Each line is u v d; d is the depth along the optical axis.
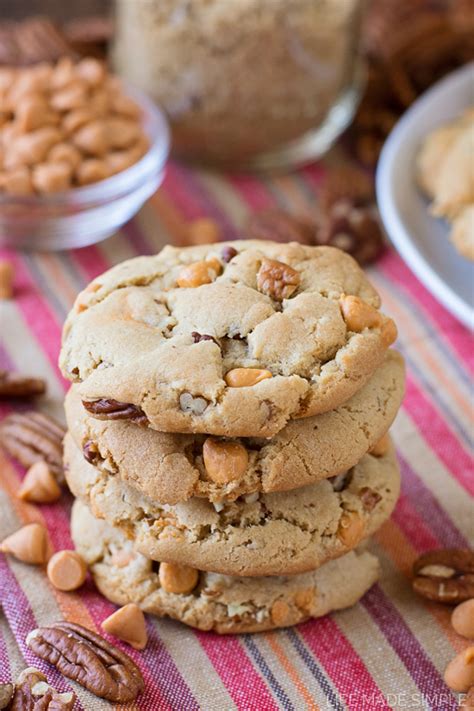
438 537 0.47
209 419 0.39
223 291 0.41
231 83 0.57
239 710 0.42
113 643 0.43
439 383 0.52
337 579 0.44
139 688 0.42
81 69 0.56
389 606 0.45
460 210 0.56
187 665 0.43
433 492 0.48
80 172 0.54
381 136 0.62
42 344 0.52
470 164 0.56
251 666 0.43
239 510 0.42
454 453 0.49
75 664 0.42
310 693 0.42
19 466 0.48
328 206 0.57
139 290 0.42
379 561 0.46
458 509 0.47
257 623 0.43
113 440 0.41
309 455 0.41
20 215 0.54
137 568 0.43
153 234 0.57
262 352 0.41
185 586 0.43
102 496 0.42
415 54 0.62
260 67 0.56
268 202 0.59
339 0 0.57
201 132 0.59
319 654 0.43
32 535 0.45
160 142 0.56
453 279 0.54
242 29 0.55
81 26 0.63
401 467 0.49
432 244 0.55
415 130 0.58
